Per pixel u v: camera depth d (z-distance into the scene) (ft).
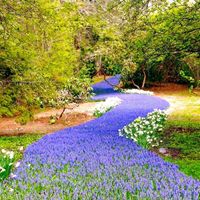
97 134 51.55
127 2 44.75
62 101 78.54
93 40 102.73
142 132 47.47
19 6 52.24
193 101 105.09
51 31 65.77
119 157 35.65
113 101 98.02
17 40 56.49
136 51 47.70
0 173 27.37
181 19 44.65
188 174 35.12
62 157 35.94
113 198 22.71
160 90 142.00
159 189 24.94
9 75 59.47
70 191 24.57
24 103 61.72
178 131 58.75
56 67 72.54
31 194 23.57
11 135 65.00
